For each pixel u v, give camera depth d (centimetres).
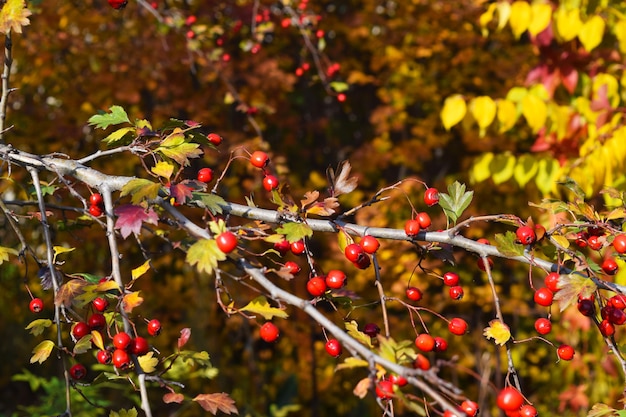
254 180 708
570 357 209
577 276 198
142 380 173
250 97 734
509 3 434
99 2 775
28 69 772
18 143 763
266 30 630
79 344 190
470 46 820
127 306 178
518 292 825
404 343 161
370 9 848
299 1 675
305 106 938
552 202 224
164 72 712
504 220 210
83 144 806
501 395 178
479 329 811
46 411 467
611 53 473
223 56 640
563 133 452
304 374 835
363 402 797
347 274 755
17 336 862
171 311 792
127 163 751
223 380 771
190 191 194
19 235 220
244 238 192
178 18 628
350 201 803
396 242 726
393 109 803
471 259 827
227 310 177
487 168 466
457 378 805
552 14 445
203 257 172
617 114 440
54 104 806
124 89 685
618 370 577
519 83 784
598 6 445
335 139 936
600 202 477
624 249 210
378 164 817
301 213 206
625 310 215
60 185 273
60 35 700
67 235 720
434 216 782
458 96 432
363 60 938
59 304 183
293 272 198
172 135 213
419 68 855
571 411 729
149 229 222
